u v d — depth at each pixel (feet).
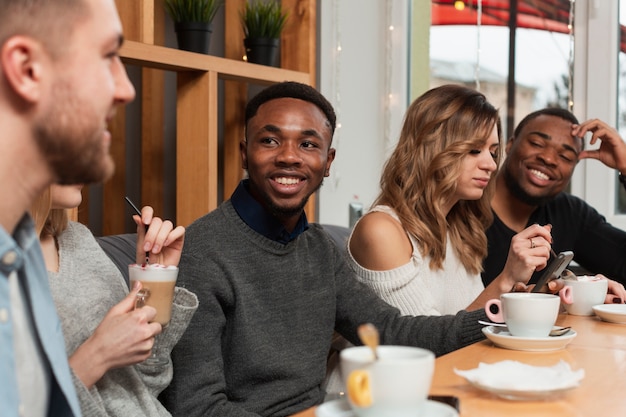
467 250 6.81
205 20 8.07
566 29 10.64
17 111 2.58
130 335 3.90
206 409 4.83
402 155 6.64
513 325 4.43
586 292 5.69
